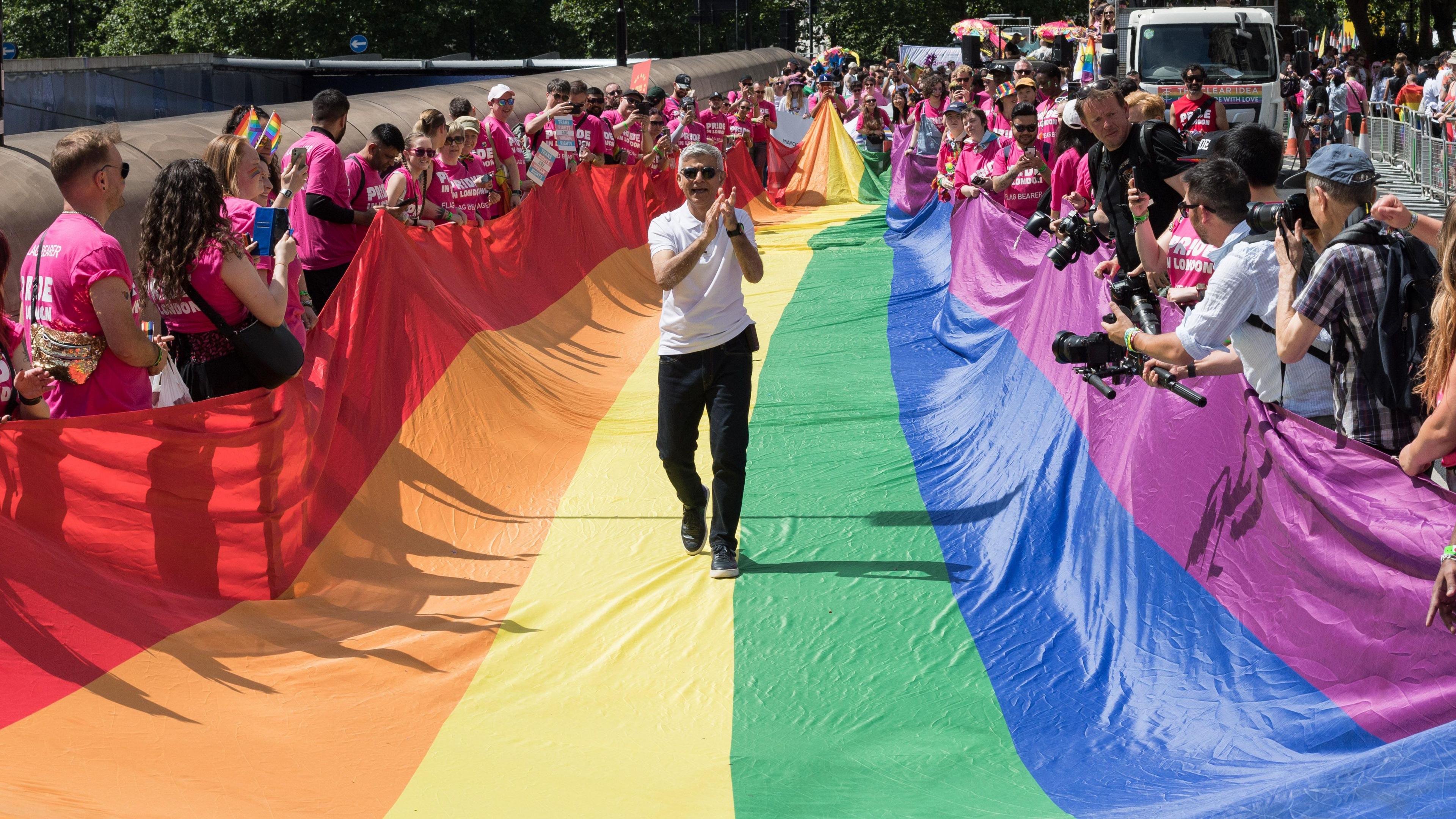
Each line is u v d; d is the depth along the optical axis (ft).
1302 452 12.42
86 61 72.33
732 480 17.61
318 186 24.02
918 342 33.04
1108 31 70.74
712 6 93.25
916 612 16.47
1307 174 12.50
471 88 46.73
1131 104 22.09
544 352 29.17
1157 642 14.57
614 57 143.13
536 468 22.52
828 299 39.32
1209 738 12.44
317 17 130.93
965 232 36.50
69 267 13.89
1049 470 19.35
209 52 130.72
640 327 36.32
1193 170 13.99
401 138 25.70
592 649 15.52
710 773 12.69
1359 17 127.44
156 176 23.63
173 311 15.90
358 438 19.07
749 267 17.06
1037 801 11.90
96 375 14.48
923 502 20.71
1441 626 10.48
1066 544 17.74
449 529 19.43
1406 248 11.50
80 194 14.23
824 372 30.37
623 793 12.23
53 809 9.30
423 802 11.90
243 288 15.57
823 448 24.07
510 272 31.17
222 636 13.60
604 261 38.91
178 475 14.33
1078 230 20.47
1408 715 10.66
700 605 16.76
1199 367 13.99
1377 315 11.46
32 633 11.48
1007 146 38.40
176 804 10.37
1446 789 8.91
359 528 17.97
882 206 64.64
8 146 21.16
